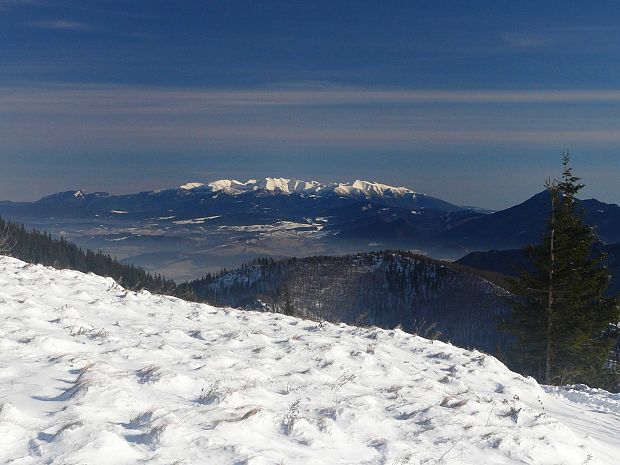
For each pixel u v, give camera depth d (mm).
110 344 9211
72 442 4793
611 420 10680
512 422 7883
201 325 12867
